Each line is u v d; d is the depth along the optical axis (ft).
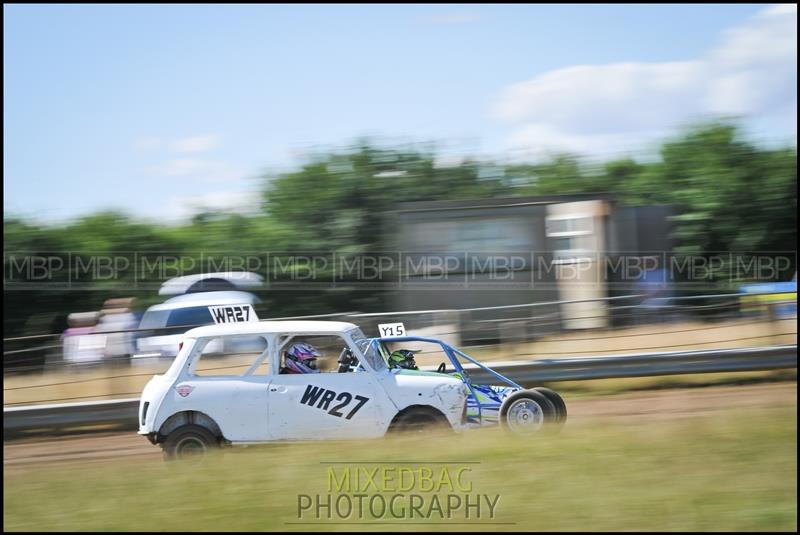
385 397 80.18
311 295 205.05
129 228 226.17
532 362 115.75
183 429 78.84
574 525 51.26
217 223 227.81
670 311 134.00
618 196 165.48
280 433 79.56
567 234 161.89
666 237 171.83
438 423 80.12
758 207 202.80
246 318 91.30
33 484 70.18
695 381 121.19
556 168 252.01
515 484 60.18
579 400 113.29
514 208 163.12
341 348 86.58
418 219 165.17
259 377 80.89
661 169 225.56
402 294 164.66
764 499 54.60
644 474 61.16
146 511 58.03
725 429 75.36
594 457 67.05
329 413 79.71
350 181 218.18
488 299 162.40
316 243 210.38
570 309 135.74
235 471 67.82
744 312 132.16
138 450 96.02
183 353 81.71
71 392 118.42
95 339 124.88
